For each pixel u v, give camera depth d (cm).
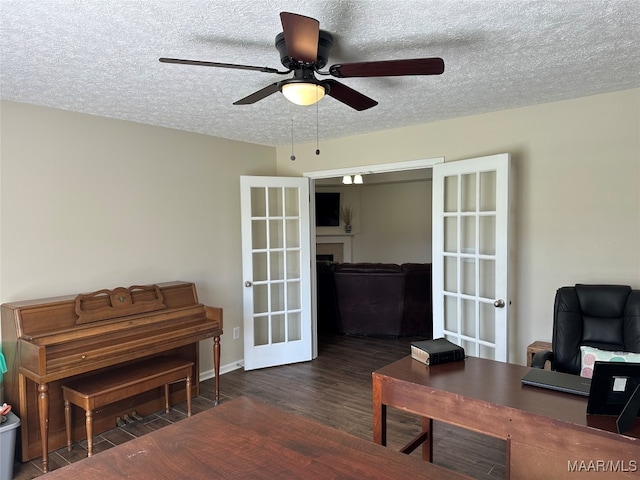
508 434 179
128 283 365
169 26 192
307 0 171
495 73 264
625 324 276
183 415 349
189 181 413
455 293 380
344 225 942
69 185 328
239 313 464
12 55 223
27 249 306
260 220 466
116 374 315
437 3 176
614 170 310
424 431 260
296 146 492
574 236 328
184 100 306
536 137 340
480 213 354
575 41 218
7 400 289
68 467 141
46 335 273
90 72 248
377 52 228
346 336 581
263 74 254
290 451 151
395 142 416
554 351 289
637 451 151
